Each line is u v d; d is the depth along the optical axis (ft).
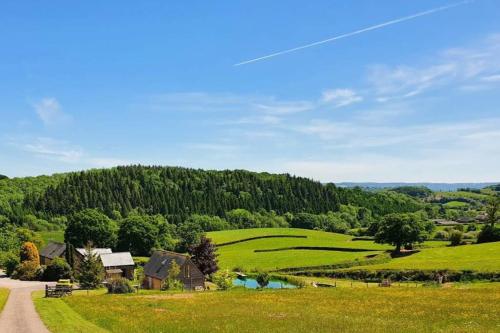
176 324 139.85
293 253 481.46
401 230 455.22
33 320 143.64
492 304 168.35
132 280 364.17
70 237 490.08
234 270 406.62
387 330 124.88
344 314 156.46
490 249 378.73
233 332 125.90
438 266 305.94
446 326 130.31
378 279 318.45
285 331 125.80
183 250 545.44
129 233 500.74
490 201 518.78
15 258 378.53
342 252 478.18
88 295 229.04
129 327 134.82
